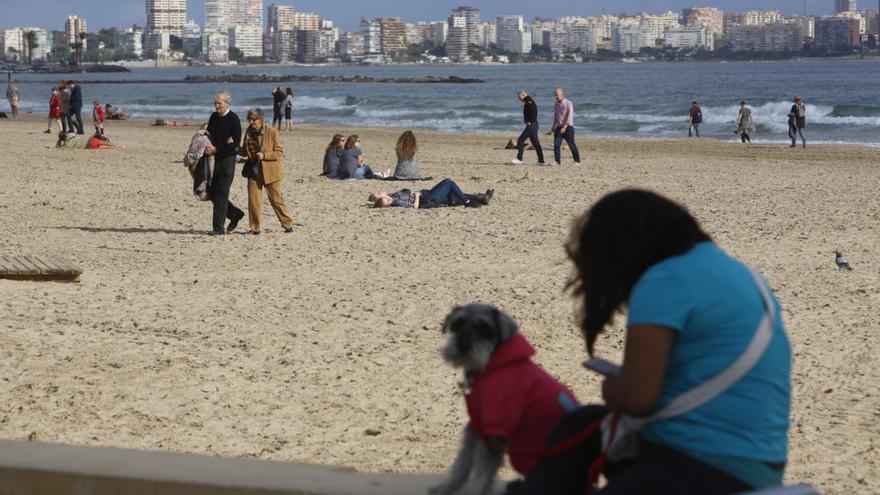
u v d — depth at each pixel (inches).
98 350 394.6
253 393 352.8
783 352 167.2
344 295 508.4
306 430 318.3
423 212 815.7
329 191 954.1
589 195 929.5
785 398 167.5
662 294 161.2
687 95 4188.0
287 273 569.6
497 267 590.2
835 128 2178.9
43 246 650.2
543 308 484.4
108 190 943.0
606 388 166.6
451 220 774.5
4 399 339.0
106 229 724.7
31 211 803.4
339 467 229.9
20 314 444.1
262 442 306.3
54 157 1288.1
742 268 169.2
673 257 166.4
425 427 323.0
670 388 164.2
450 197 853.2
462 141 1737.2
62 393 346.0
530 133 1254.3
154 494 219.1
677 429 163.8
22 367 371.2
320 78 7539.4
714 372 161.2
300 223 759.1
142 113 3248.0
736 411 161.9
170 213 807.1
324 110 3245.6
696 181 1062.4
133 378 363.6
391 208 835.4
